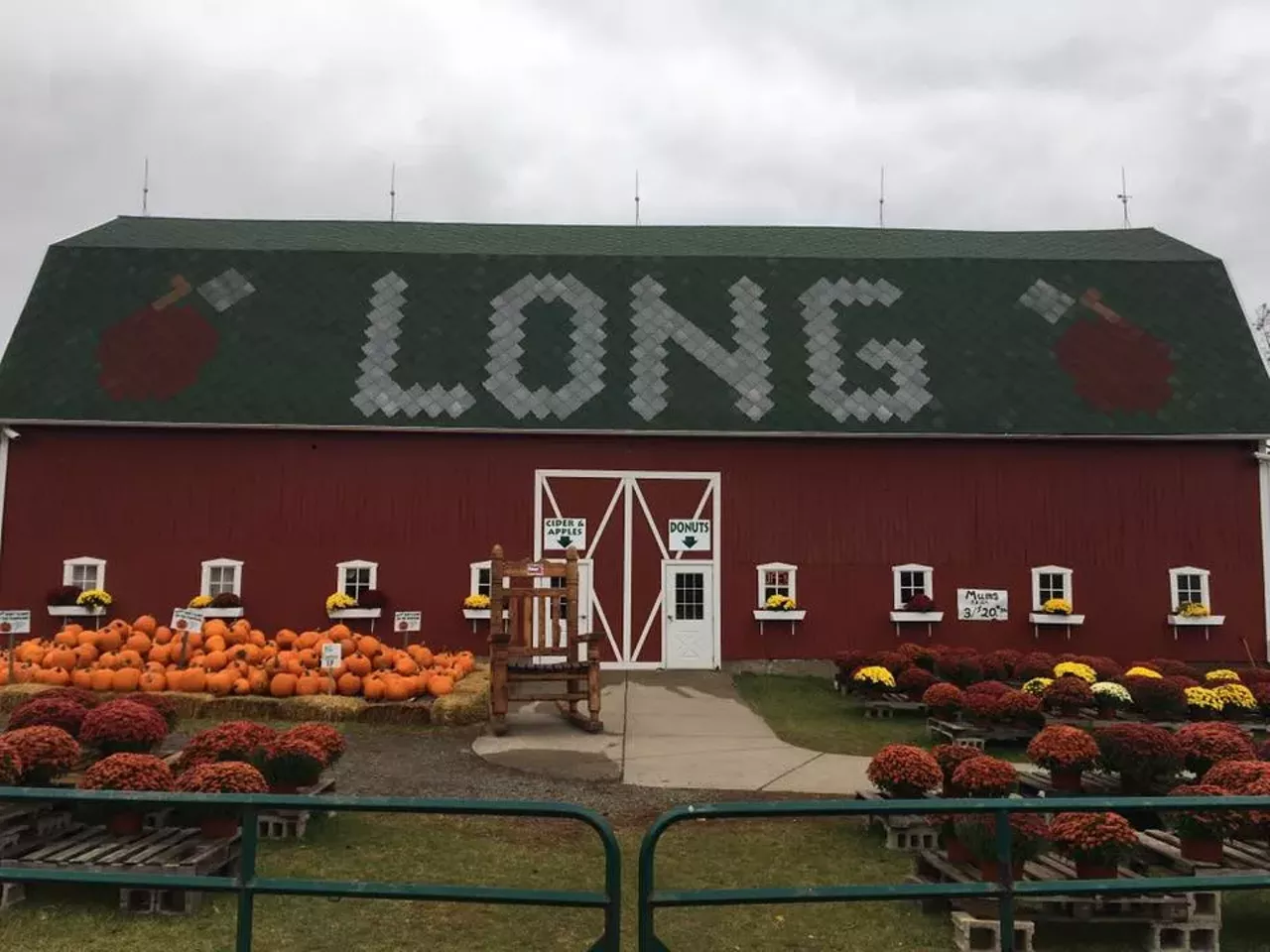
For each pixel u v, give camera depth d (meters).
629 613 20.53
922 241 26.86
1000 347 22.17
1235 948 6.95
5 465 20.30
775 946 6.73
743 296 23.08
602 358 21.70
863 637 20.64
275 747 8.76
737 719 15.65
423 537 20.52
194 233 24.88
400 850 8.57
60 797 4.68
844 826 9.73
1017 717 13.66
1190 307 22.91
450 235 26.23
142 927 6.73
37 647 16.73
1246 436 20.78
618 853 4.60
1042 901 6.95
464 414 20.61
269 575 20.30
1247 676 16.52
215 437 20.55
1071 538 20.92
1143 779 9.70
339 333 21.81
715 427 20.61
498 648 14.23
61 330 21.42
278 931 6.72
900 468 21.03
